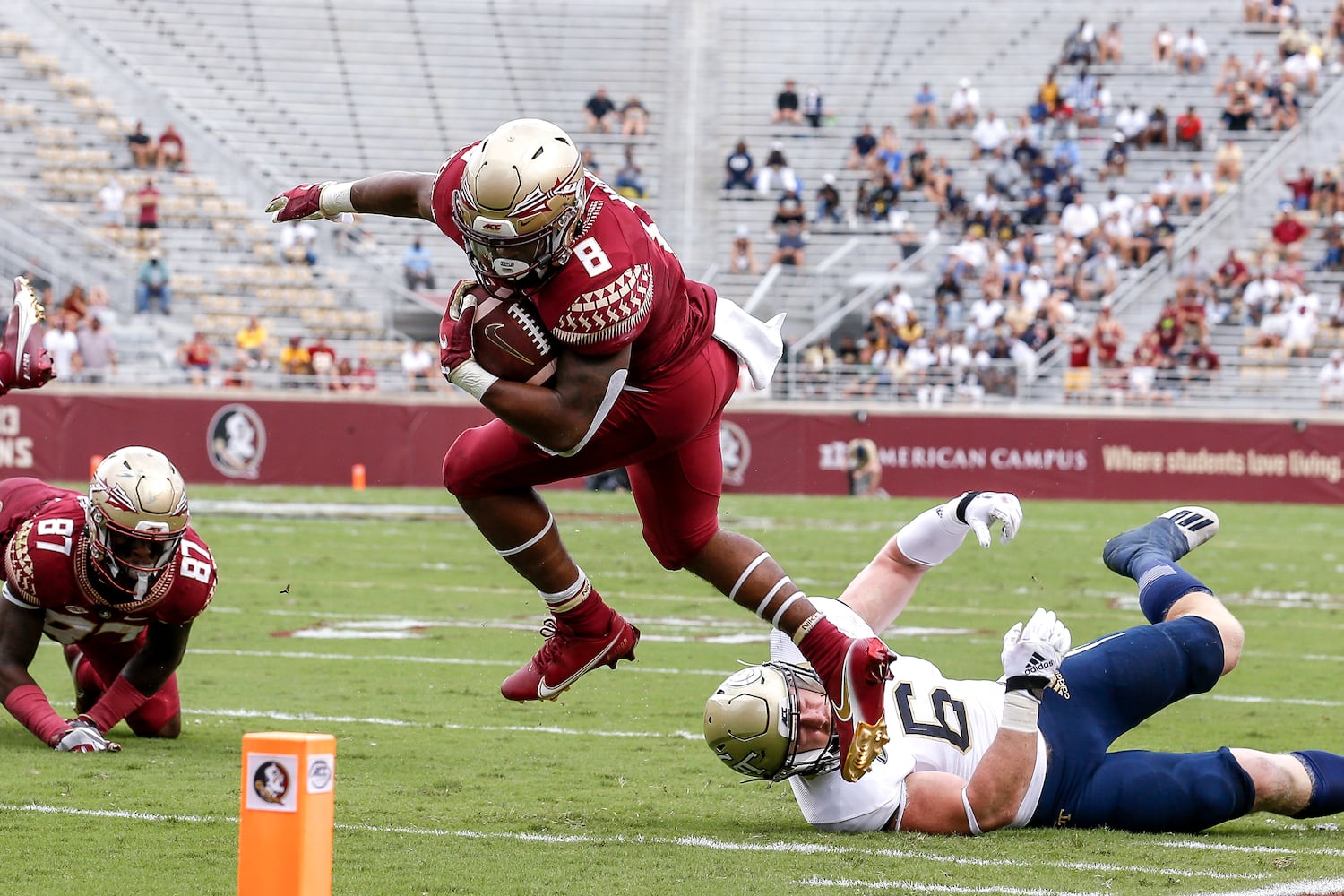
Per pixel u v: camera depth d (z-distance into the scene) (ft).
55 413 263.90
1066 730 58.85
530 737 80.79
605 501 247.91
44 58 342.03
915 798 58.13
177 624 73.05
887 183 340.80
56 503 72.28
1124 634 60.23
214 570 73.72
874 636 55.67
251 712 86.02
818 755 55.62
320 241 320.91
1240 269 315.58
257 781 35.70
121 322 299.17
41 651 109.50
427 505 237.04
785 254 329.31
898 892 49.03
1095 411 281.33
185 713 85.35
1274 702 94.43
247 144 354.13
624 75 381.19
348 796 65.16
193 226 322.96
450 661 106.32
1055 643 57.11
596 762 73.97
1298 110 356.79
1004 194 342.03
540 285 49.96
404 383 286.87
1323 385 296.51
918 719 59.47
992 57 383.45
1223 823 61.82
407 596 141.28
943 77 381.19
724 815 62.23
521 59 379.96
